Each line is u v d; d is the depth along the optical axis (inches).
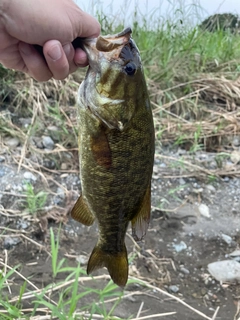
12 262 18.7
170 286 18.6
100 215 12.2
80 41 12.1
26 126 26.3
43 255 19.4
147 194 12.2
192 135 28.0
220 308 17.7
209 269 19.6
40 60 12.3
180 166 25.6
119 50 11.2
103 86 11.2
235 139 28.6
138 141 11.5
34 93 27.8
